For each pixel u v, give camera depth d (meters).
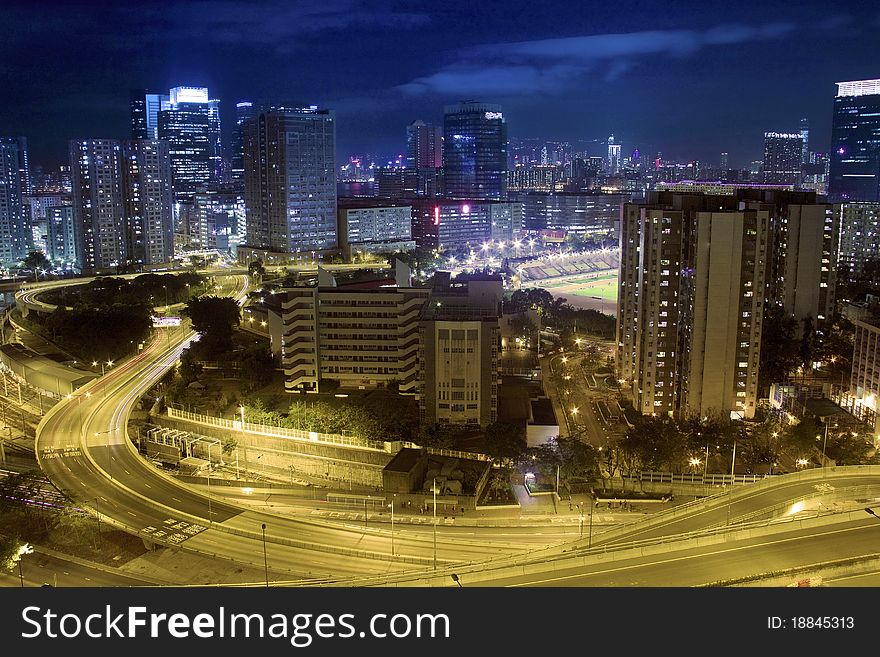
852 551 147.75
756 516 179.75
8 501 199.25
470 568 158.50
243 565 172.00
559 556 154.50
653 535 171.50
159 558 176.88
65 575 170.62
